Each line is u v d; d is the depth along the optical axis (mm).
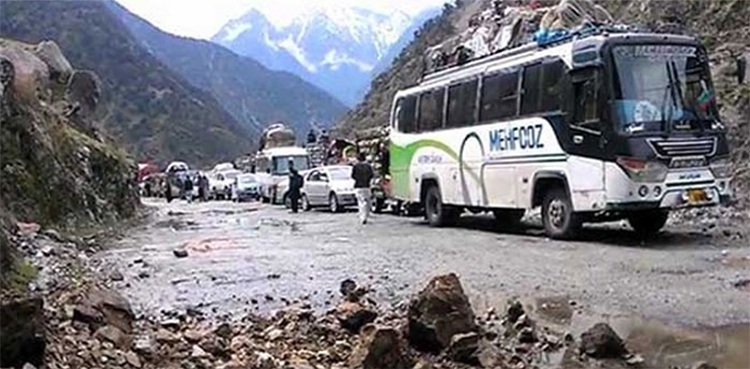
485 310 7969
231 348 6645
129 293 9828
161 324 7660
